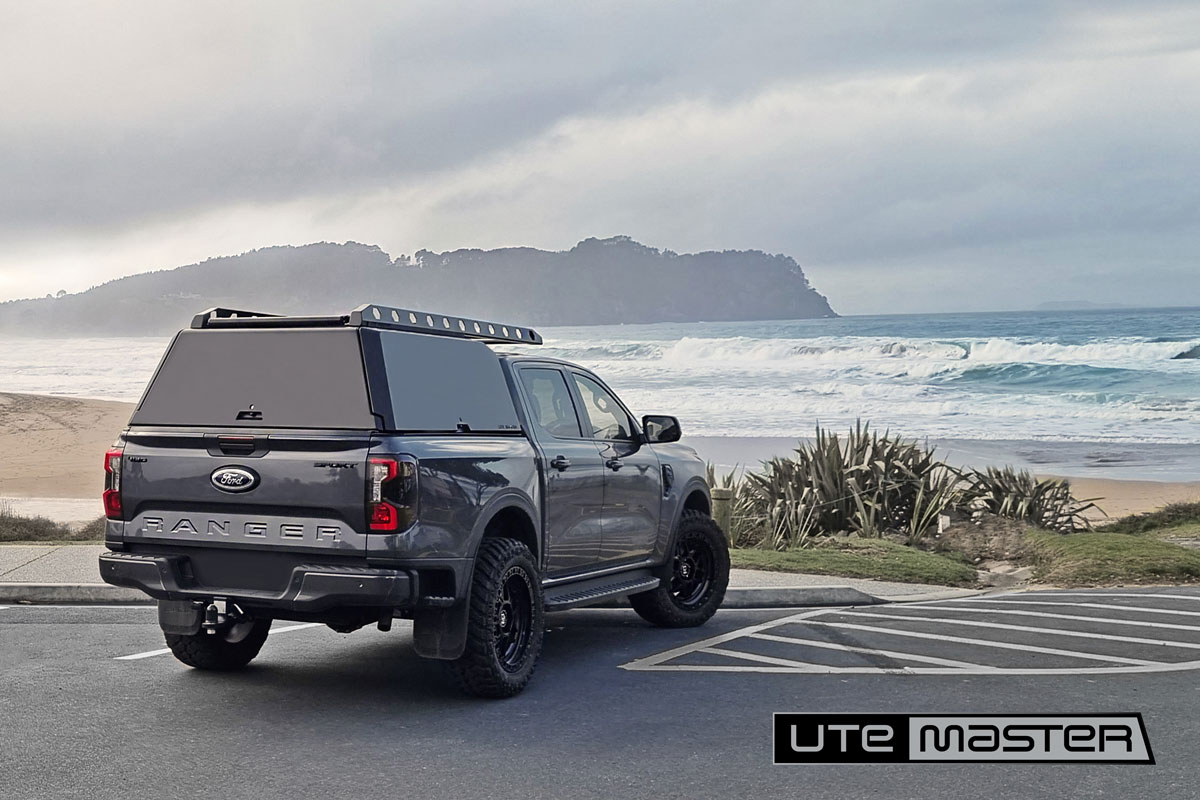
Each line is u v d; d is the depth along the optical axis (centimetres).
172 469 681
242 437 664
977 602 1105
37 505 2105
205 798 512
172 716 656
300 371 675
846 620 1001
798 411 4250
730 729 636
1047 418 3938
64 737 610
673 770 559
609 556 858
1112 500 2288
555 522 786
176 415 697
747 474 1758
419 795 518
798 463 1730
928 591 1180
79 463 3272
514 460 740
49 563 1180
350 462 643
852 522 1600
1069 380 5100
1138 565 1299
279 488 656
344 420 656
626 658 835
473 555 691
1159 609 1052
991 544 1488
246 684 739
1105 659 823
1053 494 1695
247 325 707
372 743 605
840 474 1638
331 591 640
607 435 890
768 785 536
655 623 969
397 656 832
